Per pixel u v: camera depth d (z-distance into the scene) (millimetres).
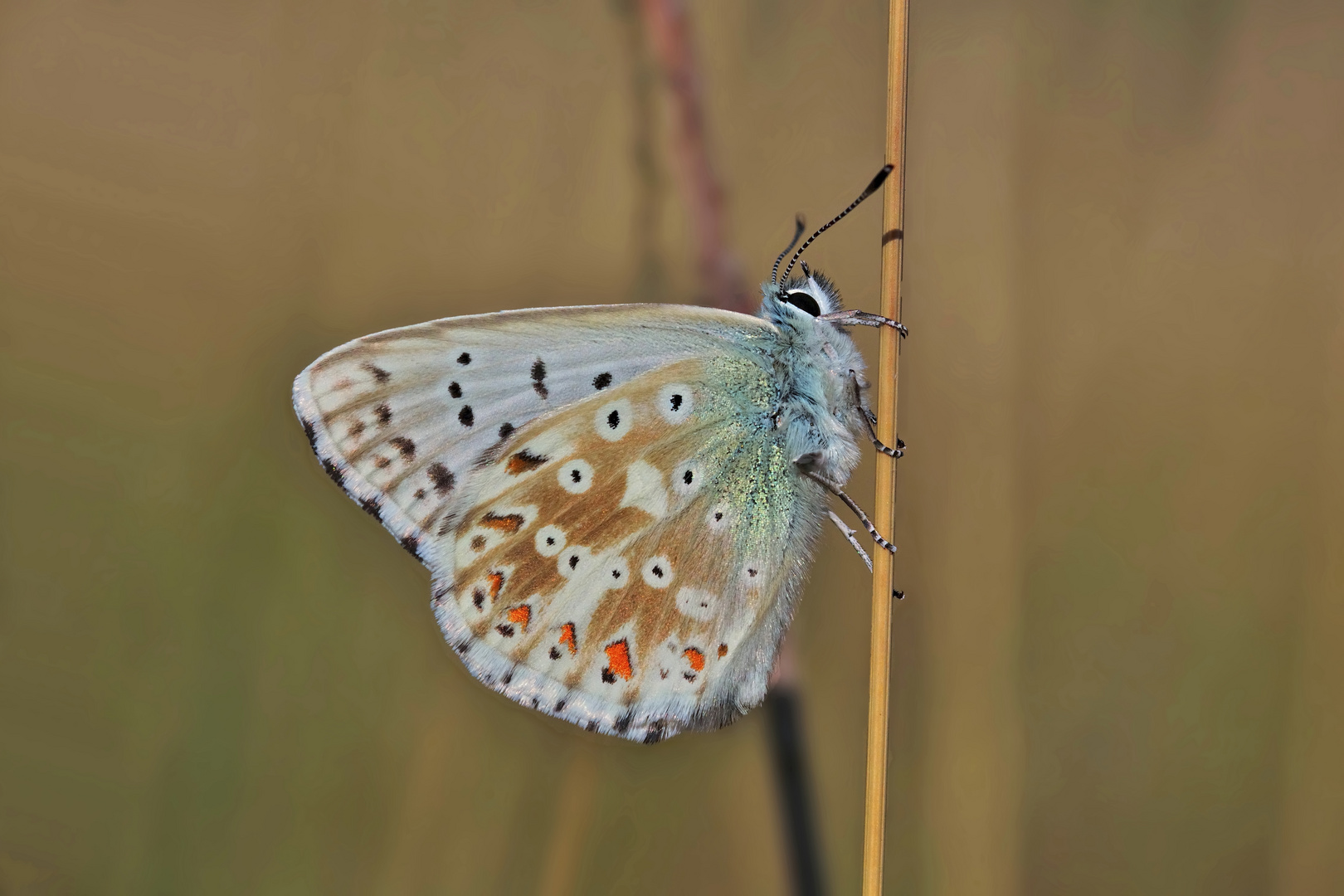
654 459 537
